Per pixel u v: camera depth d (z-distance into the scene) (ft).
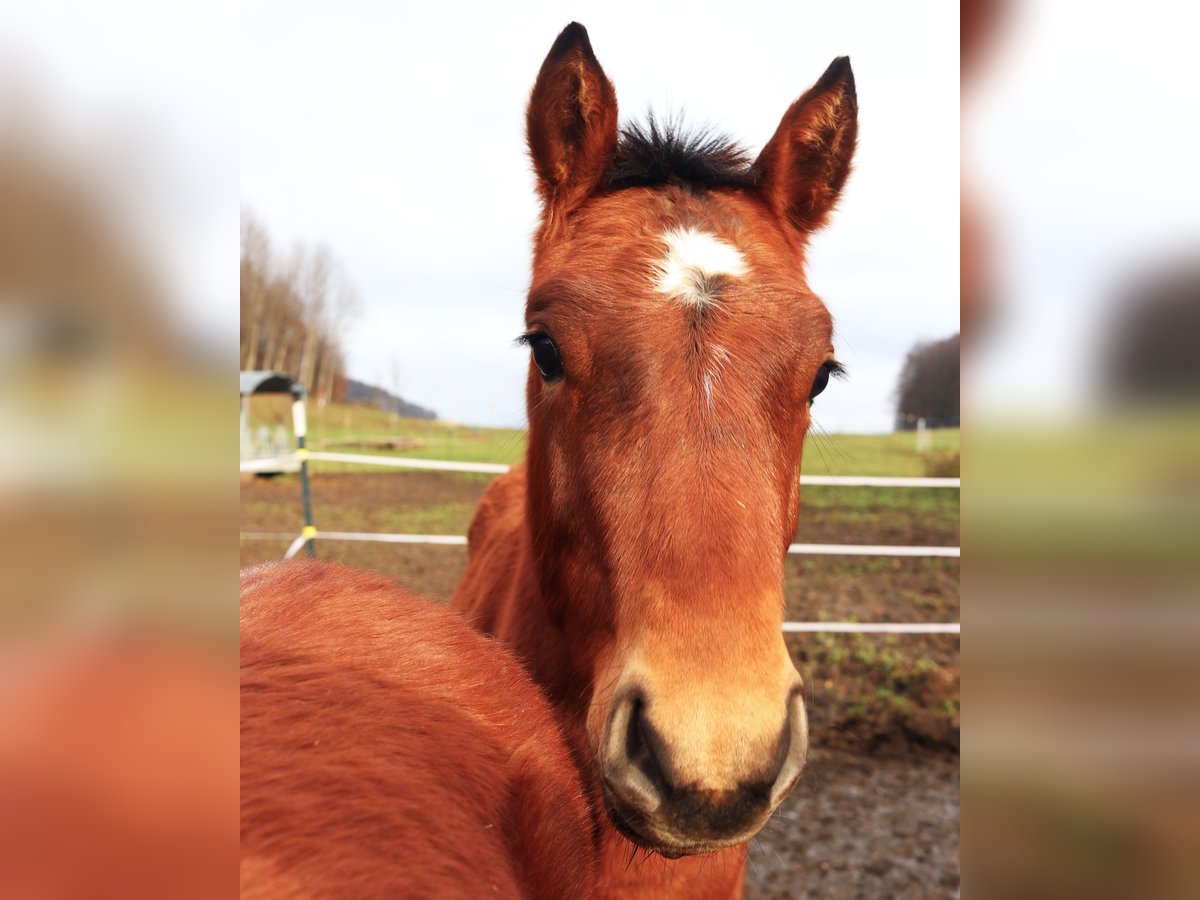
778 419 5.24
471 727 3.77
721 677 4.31
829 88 6.72
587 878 4.17
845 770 16.49
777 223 6.54
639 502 4.86
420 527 39.06
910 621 23.90
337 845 2.74
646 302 5.23
